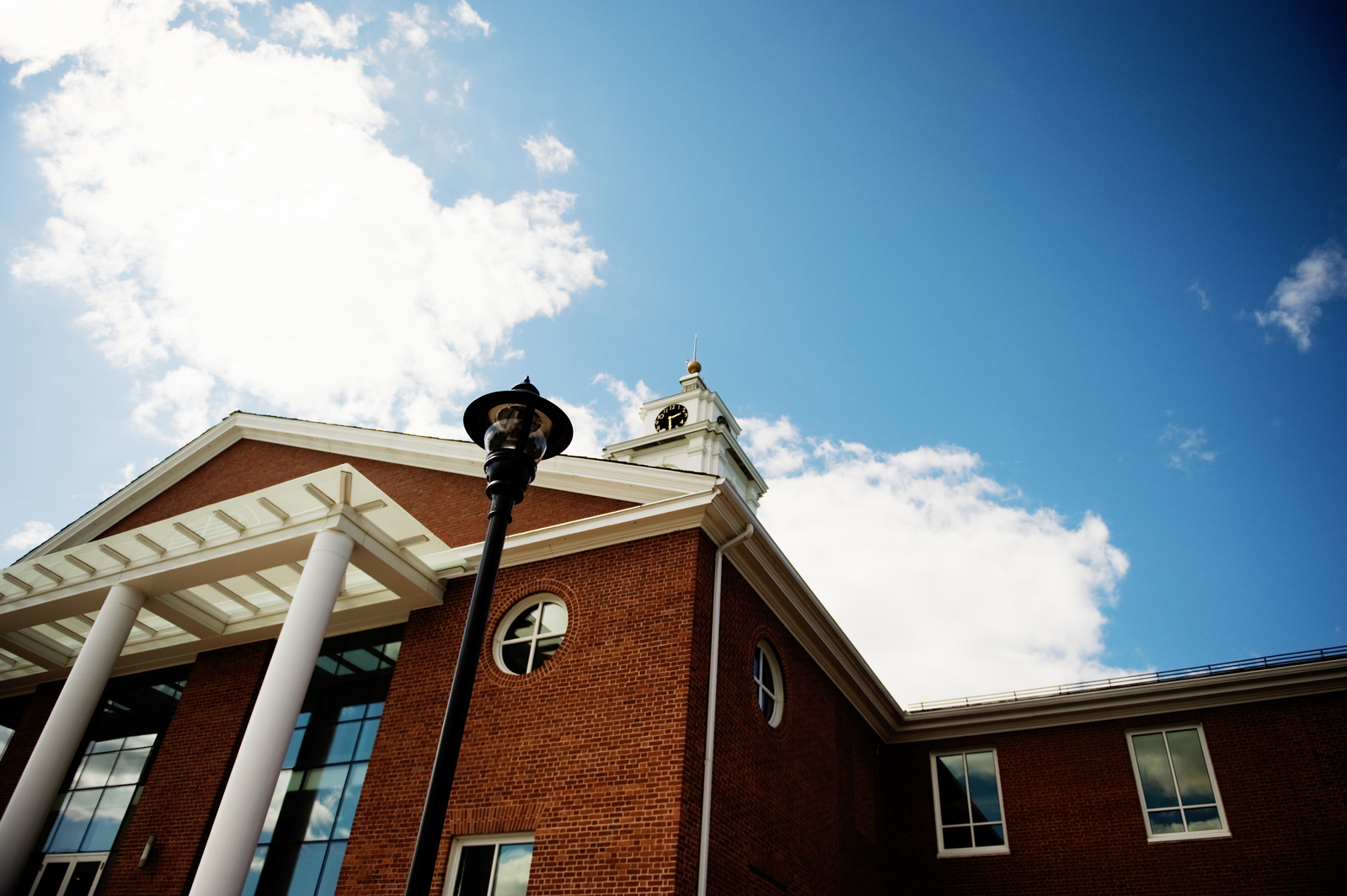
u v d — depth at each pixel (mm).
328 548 12625
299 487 13055
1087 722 17547
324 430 18562
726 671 12422
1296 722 15609
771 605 14484
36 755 12906
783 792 13234
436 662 13664
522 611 13695
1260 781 15398
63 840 15359
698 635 11906
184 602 15203
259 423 19594
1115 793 16500
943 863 17344
